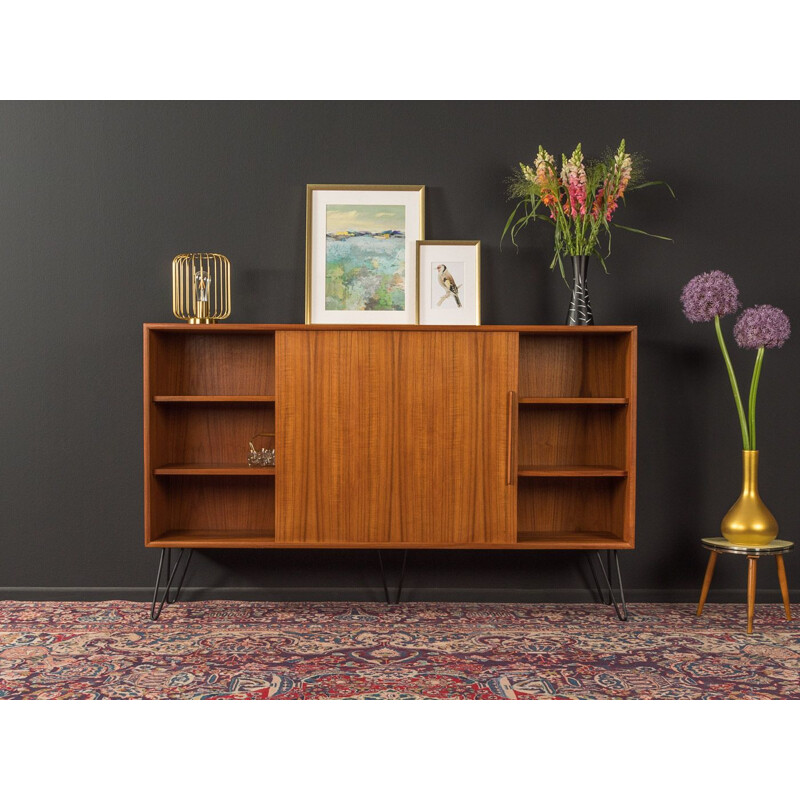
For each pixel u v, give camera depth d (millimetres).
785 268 3639
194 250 3609
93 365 3598
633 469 3258
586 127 3633
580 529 3625
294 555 3635
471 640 3068
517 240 3621
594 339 3586
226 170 3611
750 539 3264
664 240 3633
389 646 2994
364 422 3238
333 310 3568
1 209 3596
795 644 3029
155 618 3332
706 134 3635
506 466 3250
